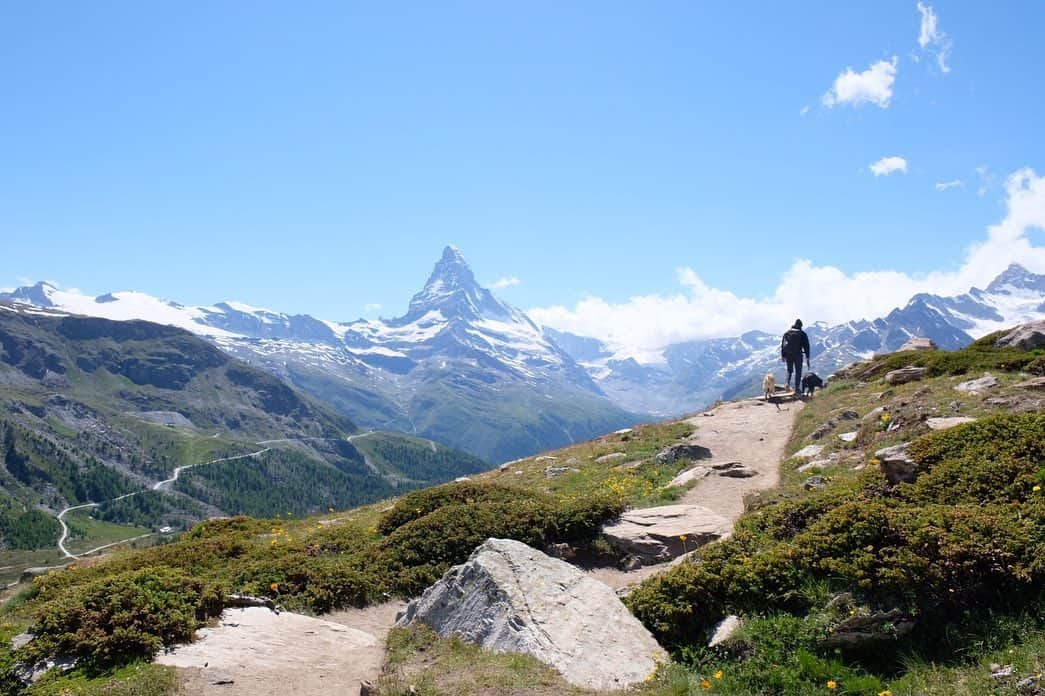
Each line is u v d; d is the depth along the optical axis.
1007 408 24.86
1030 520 14.68
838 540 15.44
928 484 18.28
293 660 15.15
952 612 13.25
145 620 14.93
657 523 23.84
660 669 14.04
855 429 30.33
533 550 18.48
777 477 28.47
